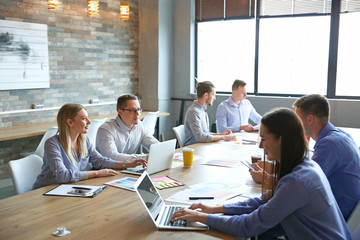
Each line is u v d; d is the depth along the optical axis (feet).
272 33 18.71
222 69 20.54
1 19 14.42
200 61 21.16
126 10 18.38
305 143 4.99
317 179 4.78
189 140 12.59
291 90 18.61
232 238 4.88
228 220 5.01
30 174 8.13
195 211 5.36
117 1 19.63
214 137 11.85
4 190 14.62
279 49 18.65
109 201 6.17
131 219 5.41
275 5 18.33
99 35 18.78
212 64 20.80
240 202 5.76
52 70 16.62
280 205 4.70
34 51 15.60
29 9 15.43
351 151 6.72
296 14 17.84
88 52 18.28
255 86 19.40
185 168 8.39
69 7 17.10
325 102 7.06
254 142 11.65
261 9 18.70
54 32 16.55
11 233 4.89
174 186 6.98
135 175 7.85
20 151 15.55
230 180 7.41
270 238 7.01
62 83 17.13
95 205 5.98
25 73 15.33
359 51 16.72
